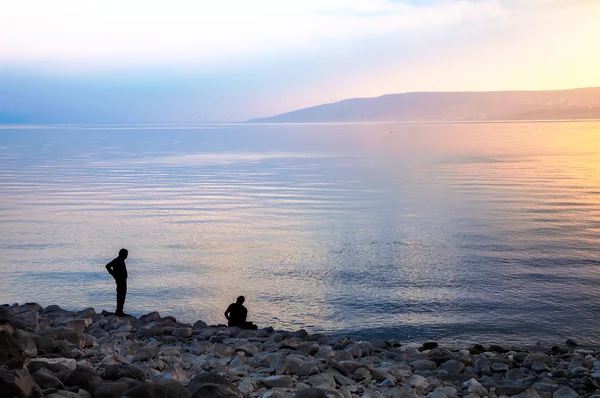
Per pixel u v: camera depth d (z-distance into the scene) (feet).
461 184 248.32
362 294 82.28
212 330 48.16
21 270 97.25
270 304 77.82
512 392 33.12
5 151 588.50
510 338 62.95
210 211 176.65
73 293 83.30
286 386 29.40
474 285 86.58
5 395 21.86
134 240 128.26
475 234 131.64
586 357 48.34
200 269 99.35
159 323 49.52
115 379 26.78
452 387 32.60
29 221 156.46
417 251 113.91
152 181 279.28
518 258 105.40
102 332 44.04
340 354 38.78
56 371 26.91
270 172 329.93
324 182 268.62
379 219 157.48
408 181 266.98
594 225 140.77
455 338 63.10
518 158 412.16
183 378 30.27
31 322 39.42
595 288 83.92
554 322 68.44
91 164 404.36
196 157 480.64
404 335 64.28
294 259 107.65
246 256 110.63
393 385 32.48
